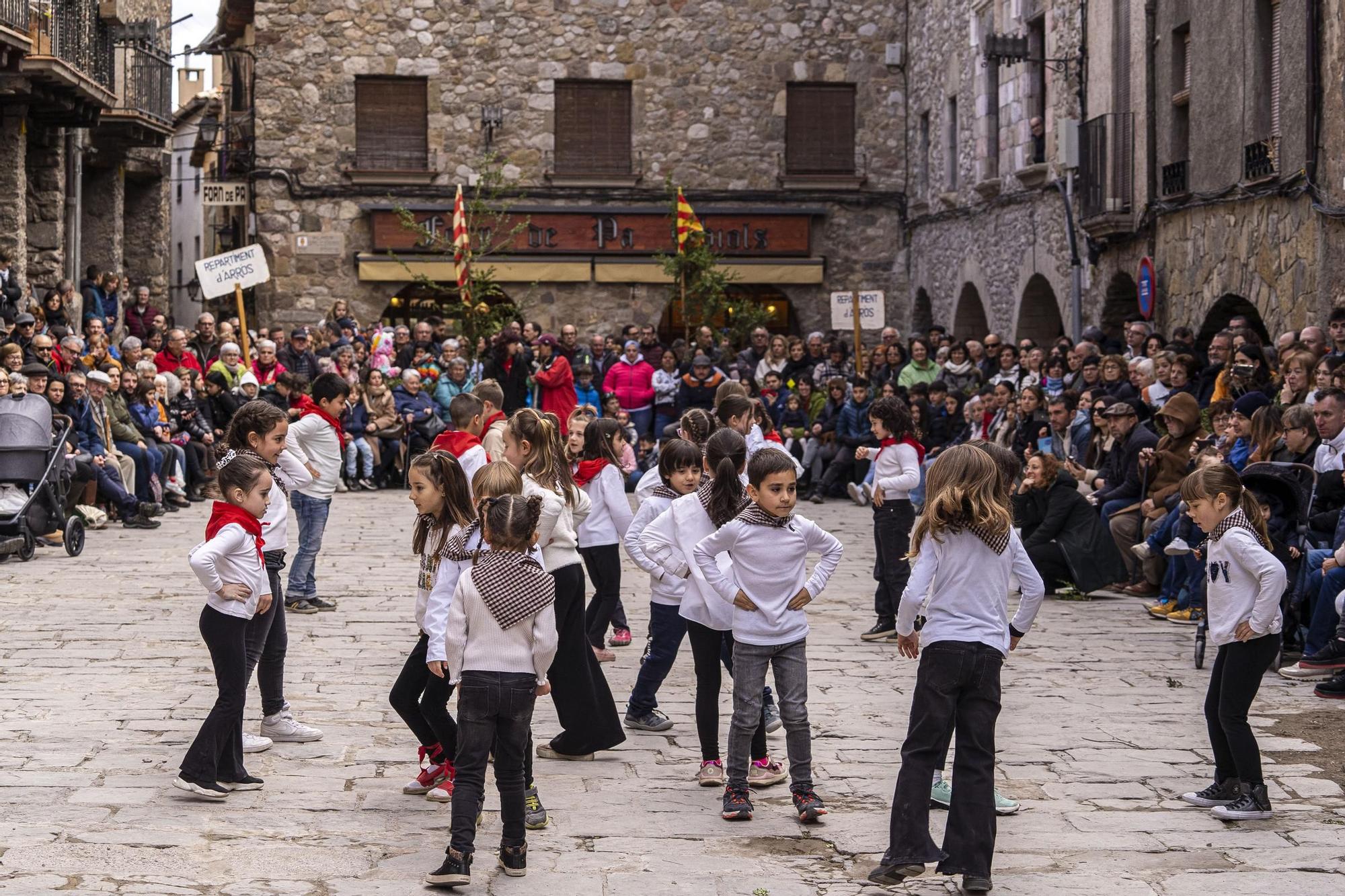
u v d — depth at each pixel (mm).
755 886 4793
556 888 4746
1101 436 12797
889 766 6258
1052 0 17953
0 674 7684
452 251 22453
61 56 17297
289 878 4773
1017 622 5055
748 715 5492
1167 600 10070
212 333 18000
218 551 5488
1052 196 18047
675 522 6020
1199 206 14195
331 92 23266
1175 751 6492
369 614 9664
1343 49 11359
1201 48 14141
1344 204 11312
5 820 5273
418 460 5605
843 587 11227
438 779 5730
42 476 11742
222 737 5582
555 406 17641
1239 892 4730
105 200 22641
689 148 24031
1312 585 8180
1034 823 5480
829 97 24438
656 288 23859
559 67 23656
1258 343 11297
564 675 6230
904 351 20109
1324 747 6562
